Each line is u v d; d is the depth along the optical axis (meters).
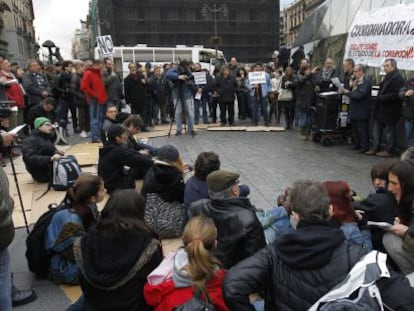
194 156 9.17
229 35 86.75
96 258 2.67
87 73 10.66
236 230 3.17
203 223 2.49
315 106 10.33
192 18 85.12
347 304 1.92
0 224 2.56
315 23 16.44
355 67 9.27
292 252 2.07
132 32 82.62
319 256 2.01
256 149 9.84
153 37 83.75
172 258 2.61
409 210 3.55
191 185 4.39
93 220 4.02
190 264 2.36
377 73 10.21
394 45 9.41
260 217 3.98
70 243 3.89
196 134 12.07
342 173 7.59
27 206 6.26
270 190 6.70
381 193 3.64
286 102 12.41
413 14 8.95
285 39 96.19
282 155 9.14
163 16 83.81
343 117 9.80
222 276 2.45
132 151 6.29
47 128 7.41
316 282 2.01
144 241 2.74
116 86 11.59
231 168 8.10
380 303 1.97
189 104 11.71
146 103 12.96
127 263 2.62
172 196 5.02
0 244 2.60
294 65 16.66
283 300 2.10
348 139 10.29
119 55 34.25
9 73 10.43
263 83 13.05
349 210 3.17
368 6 11.94
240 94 14.71
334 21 14.56
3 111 6.60
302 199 2.17
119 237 2.72
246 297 2.22
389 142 8.80
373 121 9.04
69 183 6.91
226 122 14.34
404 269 3.13
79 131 13.03
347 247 2.09
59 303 3.73
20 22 74.88
